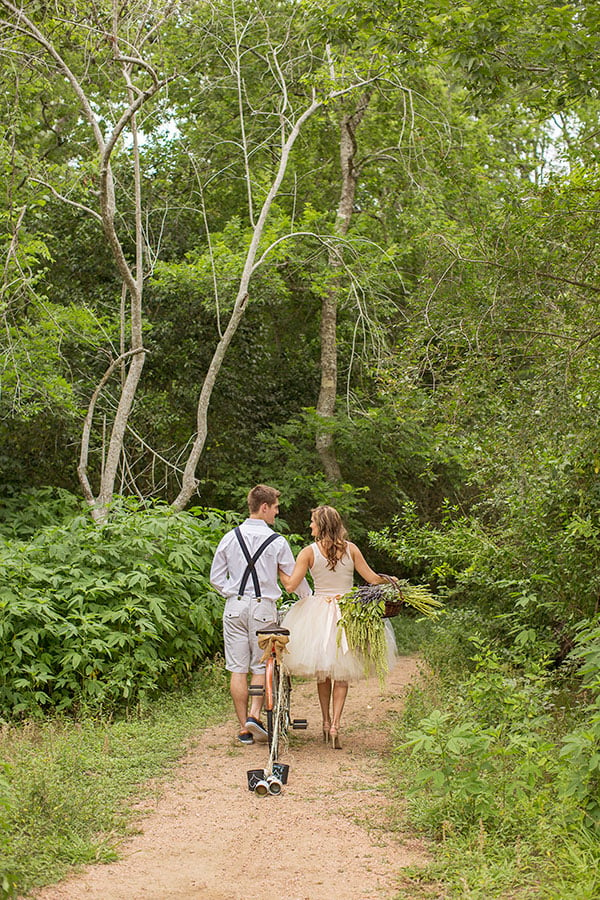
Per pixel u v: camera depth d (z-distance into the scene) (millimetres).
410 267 16281
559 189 6914
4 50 9812
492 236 7145
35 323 12148
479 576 7605
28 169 11102
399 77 13430
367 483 17266
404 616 14766
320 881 3926
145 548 8273
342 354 17469
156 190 16031
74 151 18188
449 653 8688
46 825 4367
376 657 6254
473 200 12141
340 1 7785
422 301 7812
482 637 7996
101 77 13406
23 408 11828
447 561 8375
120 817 4754
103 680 7281
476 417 7738
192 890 3824
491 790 4535
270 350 17547
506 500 7355
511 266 6926
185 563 8875
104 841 4332
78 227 15320
